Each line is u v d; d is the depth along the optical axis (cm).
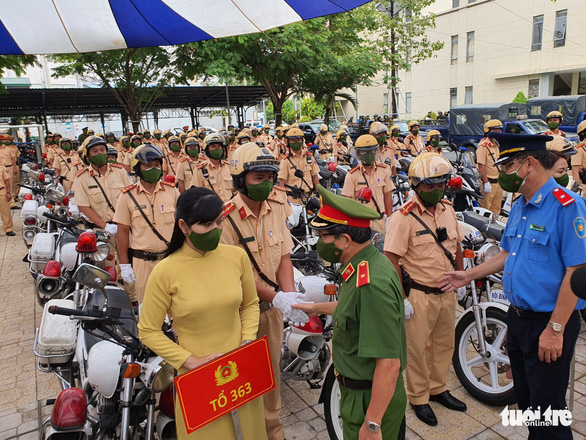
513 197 512
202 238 215
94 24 391
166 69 1816
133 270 433
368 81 1822
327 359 365
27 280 677
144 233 426
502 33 2866
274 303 278
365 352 205
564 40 2586
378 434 206
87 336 331
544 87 2730
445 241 328
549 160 254
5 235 958
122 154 1377
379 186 596
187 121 3369
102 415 266
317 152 1434
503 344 369
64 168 992
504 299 372
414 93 3503
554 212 247
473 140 1989
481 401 354
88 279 247
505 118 1891
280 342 305
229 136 1411
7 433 339
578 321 254
